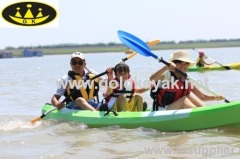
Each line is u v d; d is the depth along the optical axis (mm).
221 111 5902
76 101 7297
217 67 19047
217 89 11867
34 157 5055
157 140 5680
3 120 8008
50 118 7570
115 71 6941
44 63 48875
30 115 8633
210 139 5594
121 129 6422
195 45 118375
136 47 7215
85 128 6684
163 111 6359
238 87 12156
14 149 5480
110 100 6980
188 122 6074
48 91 13500
